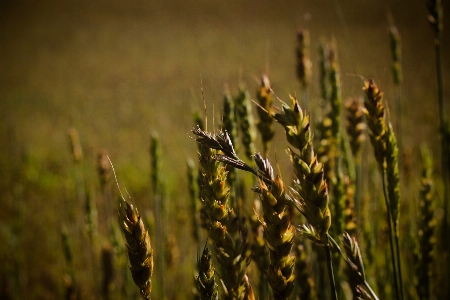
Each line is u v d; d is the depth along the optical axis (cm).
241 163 155
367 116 168
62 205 507
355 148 191
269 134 181
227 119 180
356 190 196
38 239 511
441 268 233
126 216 158
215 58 2177
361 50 1742
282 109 155
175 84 1584
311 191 155
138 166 762
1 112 1358
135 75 1912
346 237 161
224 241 153
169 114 1095
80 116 1225
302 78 240
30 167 739
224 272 153
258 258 178
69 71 2139
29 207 593
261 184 154
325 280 184
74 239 372
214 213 154
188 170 223
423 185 184
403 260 263
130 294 249
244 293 154
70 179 631
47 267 455
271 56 2081
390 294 217
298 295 178
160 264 249
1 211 593
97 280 273
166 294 325
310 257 196
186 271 342
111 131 1028
